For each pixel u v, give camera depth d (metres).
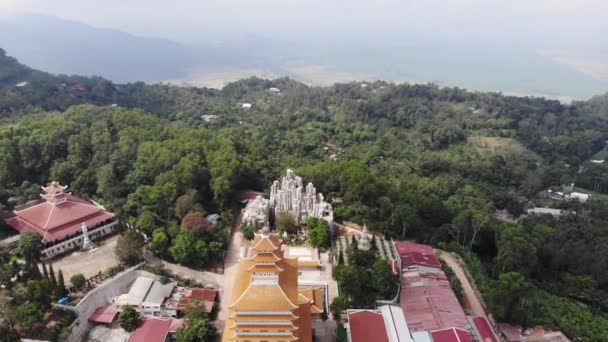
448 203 114.50
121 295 74.00
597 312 83.44
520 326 72.88
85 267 79.69
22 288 67.31
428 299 72.00
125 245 79.31
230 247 93.62
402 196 104.31
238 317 56.47
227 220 100.62
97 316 69.88
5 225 87.94
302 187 106.31
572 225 109.94
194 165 107.62
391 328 66.25
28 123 124.25
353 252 83.19
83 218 89.38
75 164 109.69
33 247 78.06
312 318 72.50
